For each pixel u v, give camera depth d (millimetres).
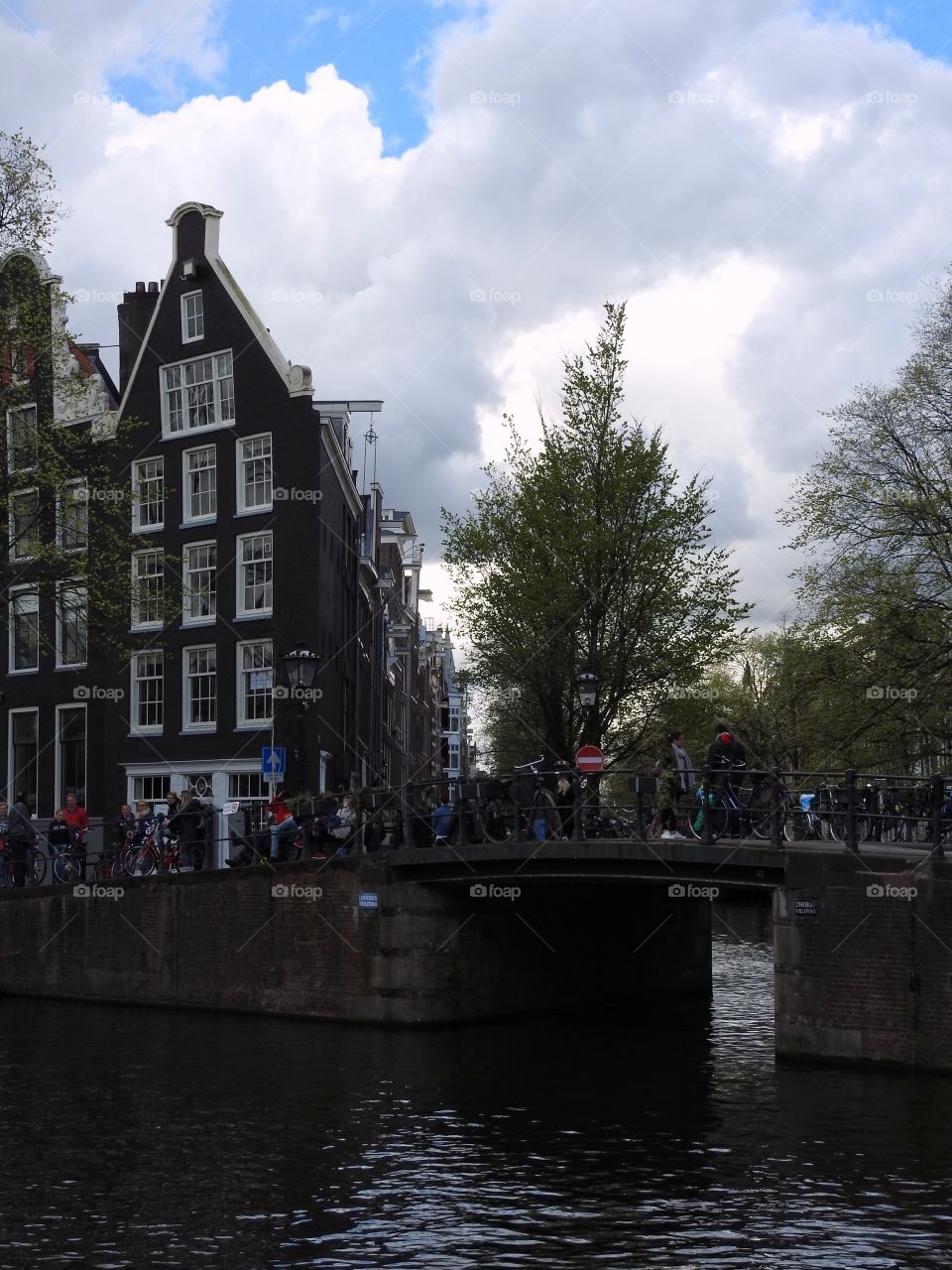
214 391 38250
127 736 38625
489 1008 27594
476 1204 14711
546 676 34500
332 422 44500
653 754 34500
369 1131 17797
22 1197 15039
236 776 37062
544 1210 14477
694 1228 13859
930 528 32094
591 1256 13148
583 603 33906
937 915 20047
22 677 40938
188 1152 16781
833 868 20969
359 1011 26719
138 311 41625
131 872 30828
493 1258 13117
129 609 34594
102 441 37594
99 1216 14367
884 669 31594
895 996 20344
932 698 31281
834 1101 18688
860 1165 15828
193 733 37562
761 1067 21859
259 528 37031
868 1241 13438
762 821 22609
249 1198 14984
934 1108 18156
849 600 31781
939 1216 14102
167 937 29453
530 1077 21281
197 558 38281
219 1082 20828
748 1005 30734
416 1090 20250
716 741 23531
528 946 28672
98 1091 20188
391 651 61625
